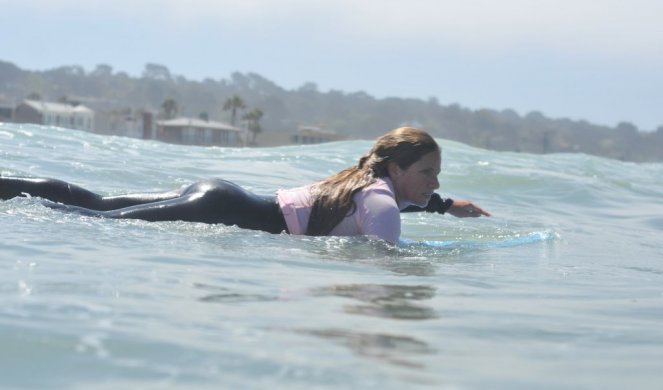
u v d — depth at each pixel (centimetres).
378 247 1484
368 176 1616
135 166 2778
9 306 835
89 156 2953
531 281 1292
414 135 1623
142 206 1572
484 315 973
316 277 1158
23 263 1076
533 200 3147
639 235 2305
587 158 5528
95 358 683
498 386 675
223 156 3450
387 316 919
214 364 684
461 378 688
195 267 1158
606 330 934
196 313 867
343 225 1578
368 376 672
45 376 638
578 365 763
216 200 1585
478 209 1873
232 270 1161
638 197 3484
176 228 1490
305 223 1595
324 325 845
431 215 2269
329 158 3569
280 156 3544
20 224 1393
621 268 1545
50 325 770
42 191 1631
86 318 809
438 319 929
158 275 1070
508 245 1767
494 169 3712
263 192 2516
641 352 830
